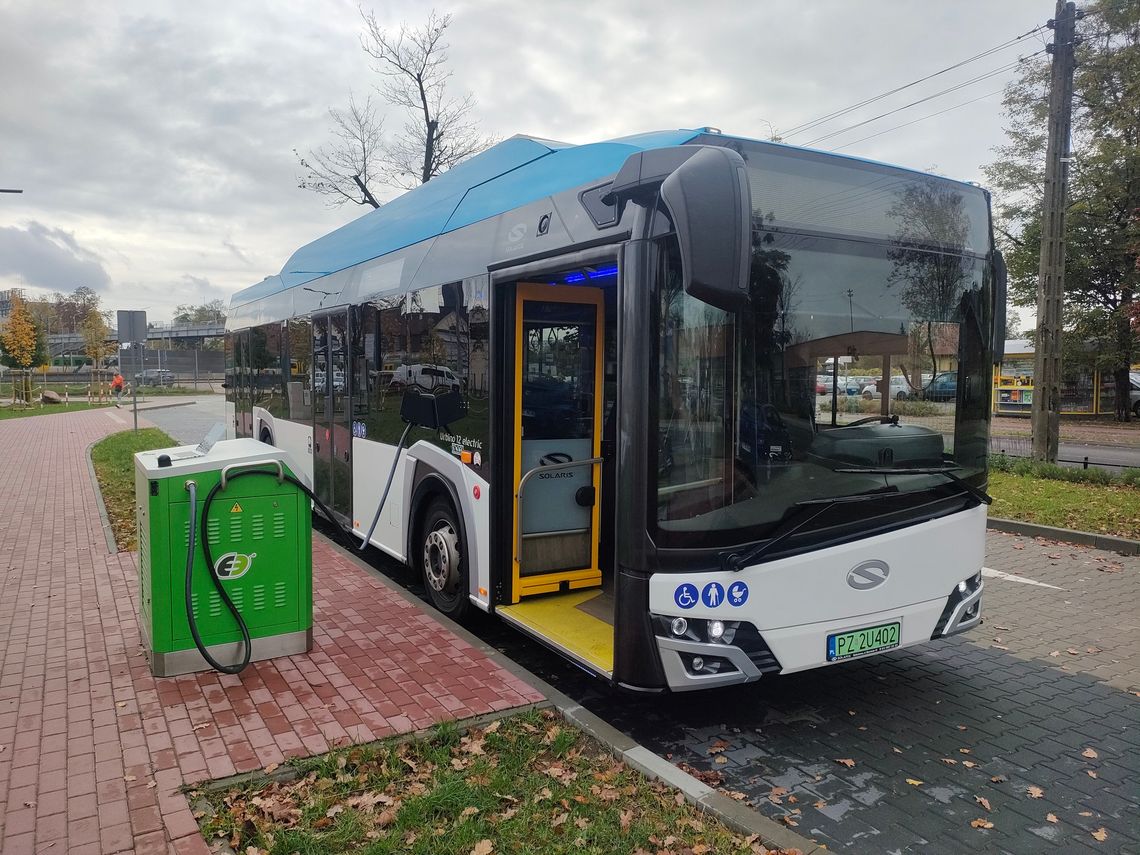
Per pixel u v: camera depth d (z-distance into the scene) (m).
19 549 7.81
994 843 3.38
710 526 3.75
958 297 4.49
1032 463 13.65
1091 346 30.78
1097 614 6.60
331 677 4.62
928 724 4.53
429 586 6.14
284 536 4.88
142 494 4.79
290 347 9.92
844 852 3.30
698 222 3.19
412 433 6.44
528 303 5.23
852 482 4.04
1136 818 3.59
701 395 3.79
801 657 3.90
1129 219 26.77
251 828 3.23
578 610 5.14
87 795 3.36
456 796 3.39
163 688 4.45
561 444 5.43
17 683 4.51
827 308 4.02
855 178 4.19
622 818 3.32
